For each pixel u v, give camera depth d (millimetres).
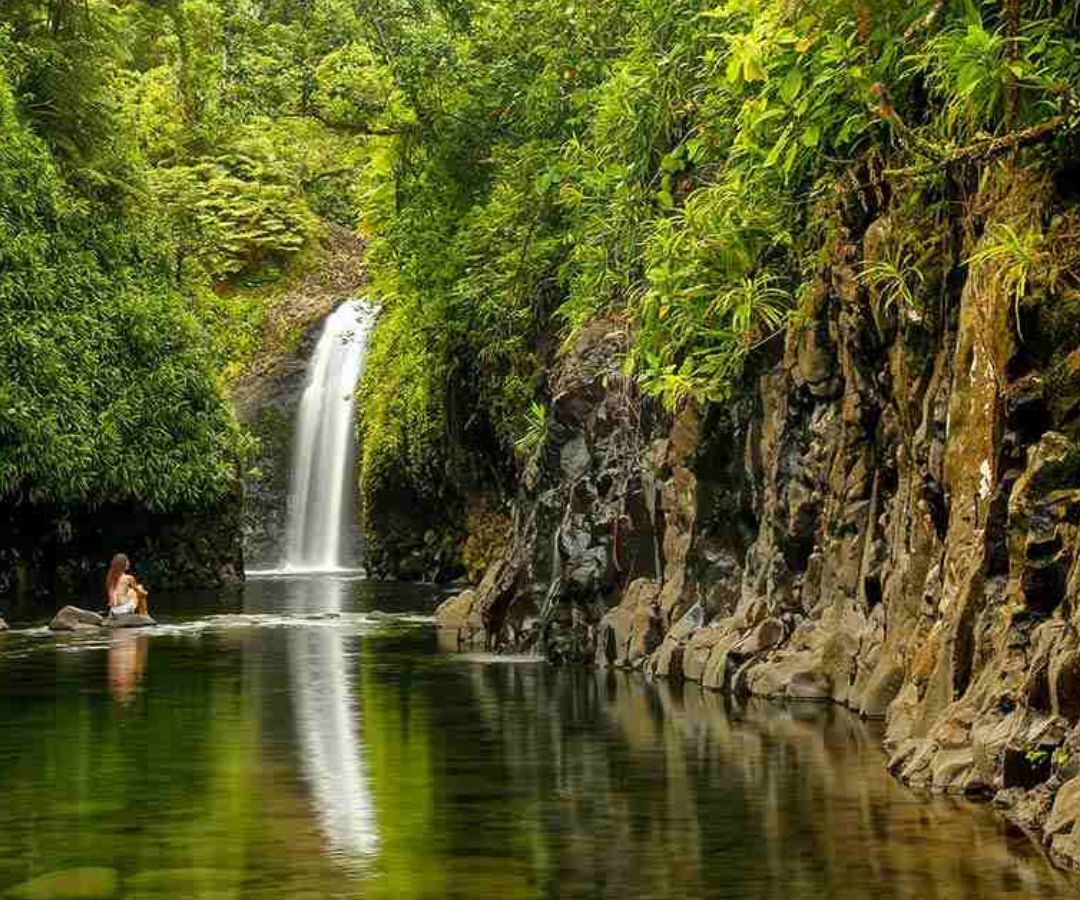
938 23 9891
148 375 29625
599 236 16516
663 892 6395
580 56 21344
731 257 12812
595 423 16406
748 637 13008
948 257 9922
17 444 26234
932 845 7035
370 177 28188
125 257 30297
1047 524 7816
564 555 16156
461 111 23406
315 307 41906
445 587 30734
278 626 21281
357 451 38750
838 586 12133
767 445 13250
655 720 11289
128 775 9234
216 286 42438
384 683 14070
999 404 8414
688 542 14539
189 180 39438
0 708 12398
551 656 15953
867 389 11594
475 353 25203
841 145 11758
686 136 15102
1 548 28453
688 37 15148
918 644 9633
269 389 39812
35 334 26656
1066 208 8594
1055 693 7434
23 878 6754
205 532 31953
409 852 7180
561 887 6516
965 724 8344
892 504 11398
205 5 39656
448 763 9570
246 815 8047
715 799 8266
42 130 29766
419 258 23844
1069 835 6742
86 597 28422
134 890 6527
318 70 25766
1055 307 8211
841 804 8016
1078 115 8367
